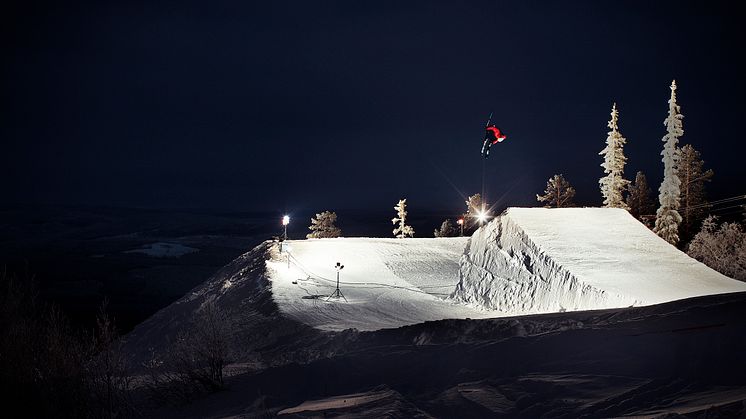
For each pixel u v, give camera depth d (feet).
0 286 39.93
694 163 249.75
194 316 122.72
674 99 202.59
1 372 34.53
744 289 105.91
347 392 31.73
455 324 53.42
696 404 21.68
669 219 202.90
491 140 79.87
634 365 28.60
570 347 33.37
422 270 180.65
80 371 35.99
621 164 224.12
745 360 26.50
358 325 106.01
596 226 130.62
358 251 196.03
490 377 30.07
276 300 127.44
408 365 35.58
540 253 117.29
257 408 30.12
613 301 99.55
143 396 39.45
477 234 136.67
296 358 55.42
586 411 22.90
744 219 241.96
